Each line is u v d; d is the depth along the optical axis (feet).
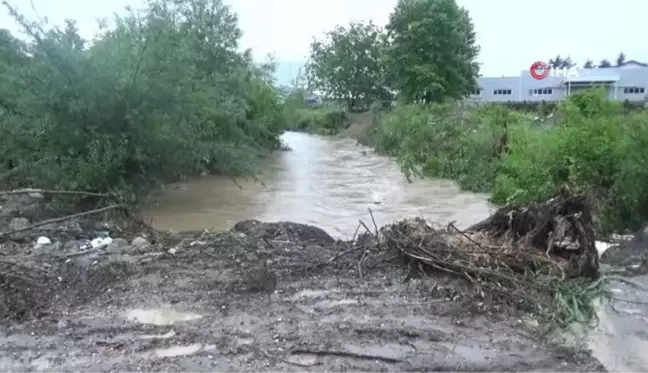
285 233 30.53
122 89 43.39
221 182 58.95
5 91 42.65
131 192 42.91
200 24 72.13
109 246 27.84
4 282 21.80
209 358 16.89
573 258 24.40
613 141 36.22
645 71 176.45
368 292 22.54
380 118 134.10
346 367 16.55
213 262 25.54
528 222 26.32
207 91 57.82
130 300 21.43
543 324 19.92
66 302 21.35
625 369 16.88
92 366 16.38
